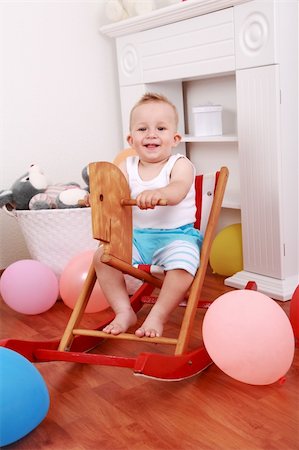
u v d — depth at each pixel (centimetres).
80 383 134
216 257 203
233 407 119
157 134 152
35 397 111
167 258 147
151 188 156
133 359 123
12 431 106
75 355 128
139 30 216
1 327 173
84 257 179
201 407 120
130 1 222
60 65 235
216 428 111
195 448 105
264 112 175
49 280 179
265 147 177
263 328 117
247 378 119
